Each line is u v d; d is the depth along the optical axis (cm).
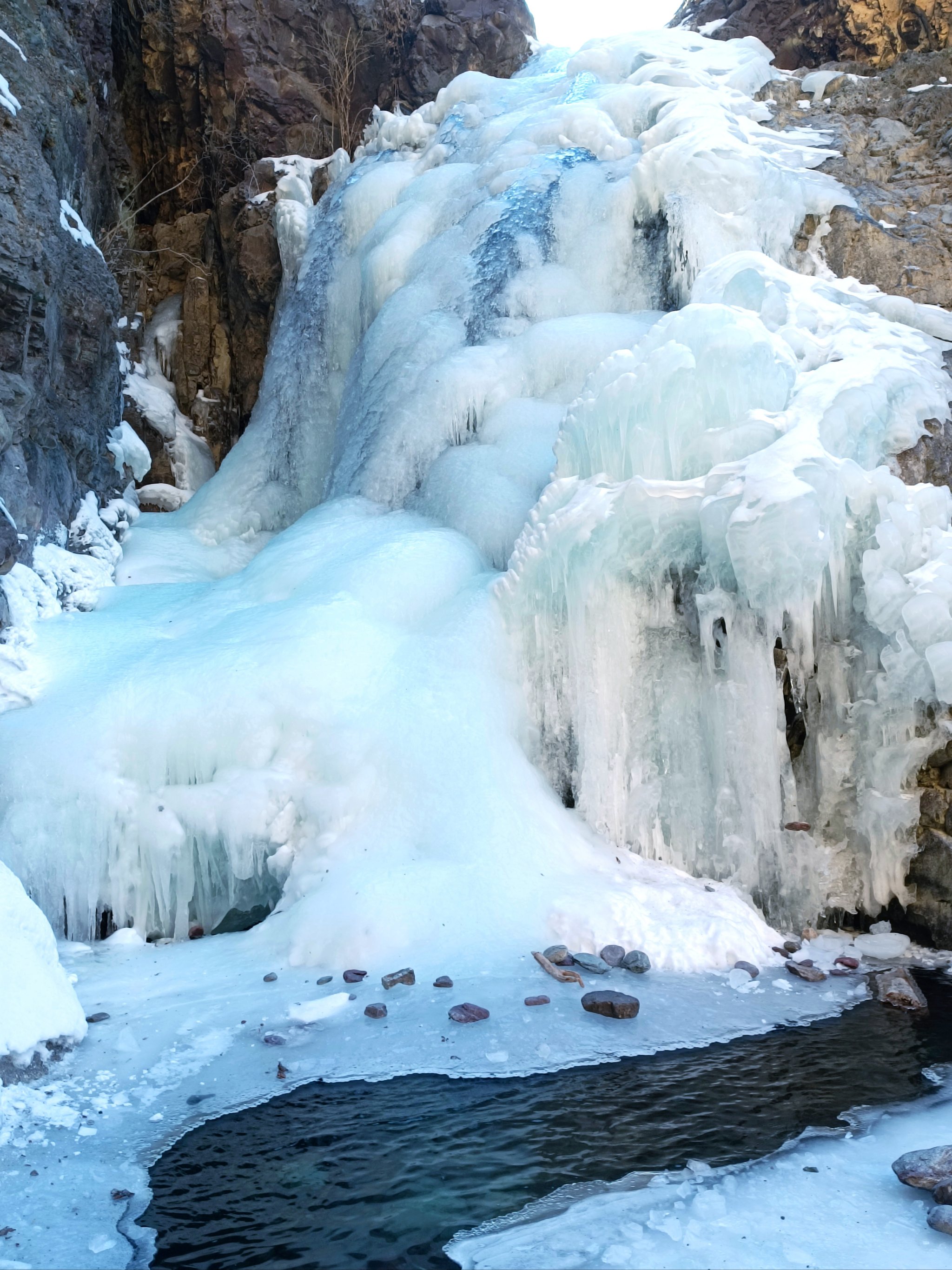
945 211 827
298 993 455
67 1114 354
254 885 599
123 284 1281
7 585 708
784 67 1119
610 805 595
